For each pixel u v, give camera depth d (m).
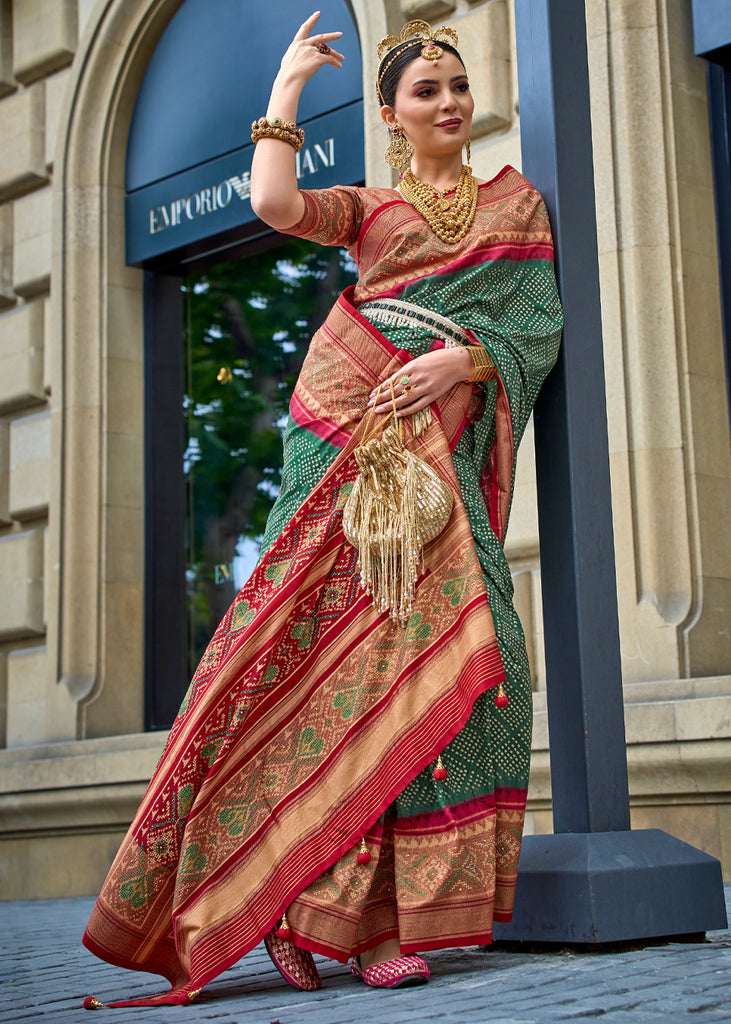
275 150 2.53
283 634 2.34
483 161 5.28
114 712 6.55
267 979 2.45
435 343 2.50
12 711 6.98
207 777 2.28
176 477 6.80
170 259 6.88
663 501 4.56
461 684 2.22
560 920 2.37
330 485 2.41
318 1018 1.80
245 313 6.60
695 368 4.65
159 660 6.68
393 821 2.24
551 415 2.66
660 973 2.03
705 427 4.64
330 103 5.95
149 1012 2.05
